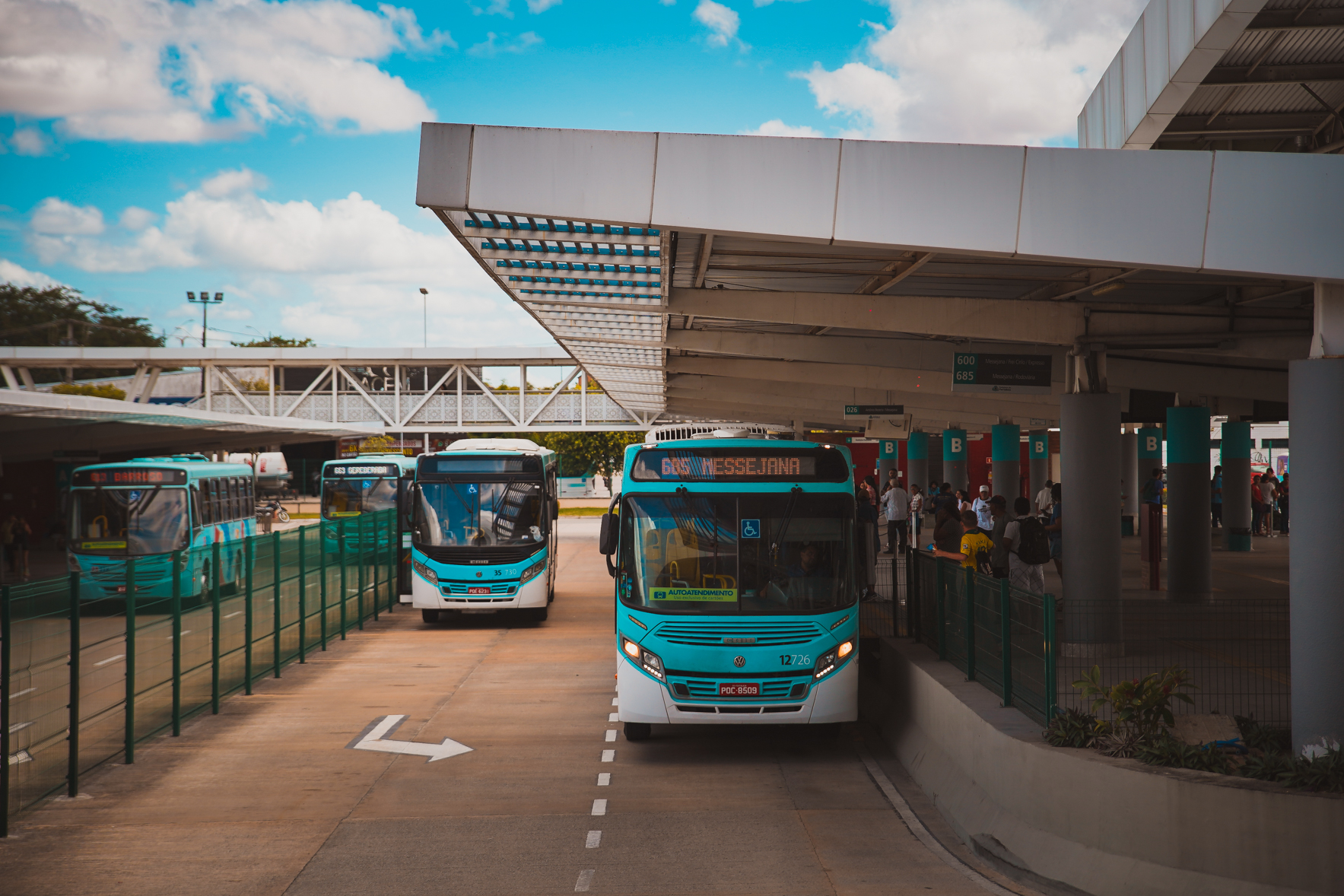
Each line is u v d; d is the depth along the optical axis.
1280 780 6.69
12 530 28.75
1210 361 17.97
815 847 8.10
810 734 11.96
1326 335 7.95
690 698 10.63
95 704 10.12
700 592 10.79
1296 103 12.59
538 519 20.64
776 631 10.64
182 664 12.04
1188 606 10.99
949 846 8.18
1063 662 10.23
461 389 62.00
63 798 9.41
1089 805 7.16
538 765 10.49
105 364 59.66
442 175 8.91
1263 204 7.94
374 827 8.59
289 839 8.29
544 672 15.68
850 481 11.18
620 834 8.40
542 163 8.87
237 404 66.06
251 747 11.20
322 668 16.05
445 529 20.33
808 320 14.16
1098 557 13.19
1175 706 9.34
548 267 13.54
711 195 8.73
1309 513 7.93
